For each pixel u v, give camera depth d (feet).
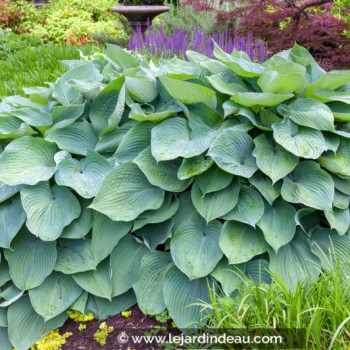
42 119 10.21
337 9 21.58
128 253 9.23
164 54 24.64
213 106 9.46
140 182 9.18
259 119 9.37
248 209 8.71
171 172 9.17
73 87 9.57
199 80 9.69
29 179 8.84
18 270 9.03
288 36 22.56
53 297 8.92
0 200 9.00
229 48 22.45
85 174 9.20
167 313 8.80
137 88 9.78
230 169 8.57
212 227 8.91
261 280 8.66
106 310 9.09
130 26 32.04
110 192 8.91
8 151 9.12
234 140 8.84
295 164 8.74
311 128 9.00
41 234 8.63
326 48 21.81
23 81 19.48
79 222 9.09
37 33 34.73
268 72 9.04
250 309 7.72
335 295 7.52
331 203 8.57
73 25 35.19
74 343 8.68
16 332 8.93
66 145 9.53
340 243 8.97
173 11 35.42
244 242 8.71
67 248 9.23
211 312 8.55
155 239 9.09
